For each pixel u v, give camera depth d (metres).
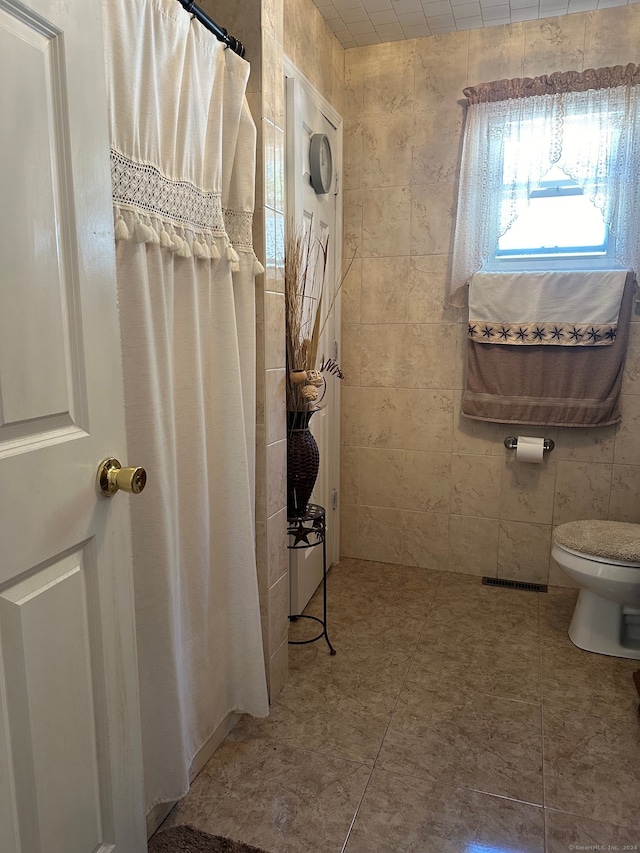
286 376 2.10
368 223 2.89
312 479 2.16
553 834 1.43
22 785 0.84
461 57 2.64
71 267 0.89
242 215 1.62
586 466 2.71
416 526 3.03
